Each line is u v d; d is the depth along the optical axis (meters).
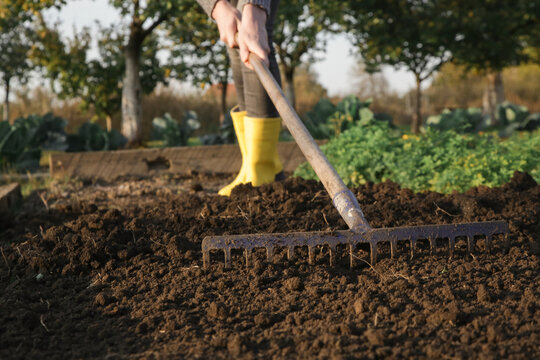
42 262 2.48
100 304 2.11
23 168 8.43
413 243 2.30
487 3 16.53
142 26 13.90
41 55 15.66
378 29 16.56
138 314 1.99
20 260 2.59
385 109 30.38
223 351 1.71
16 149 8.46
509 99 33.53
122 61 15.91
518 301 1.95
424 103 32.38
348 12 16.42
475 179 4.35
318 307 1.98
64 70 15.64
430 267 2.26
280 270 2.31
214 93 22.55
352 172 4.99
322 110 10.77
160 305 2.03
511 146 5.30
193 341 1.78
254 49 3.14
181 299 2.11
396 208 2.99
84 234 2.79
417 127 18.09
